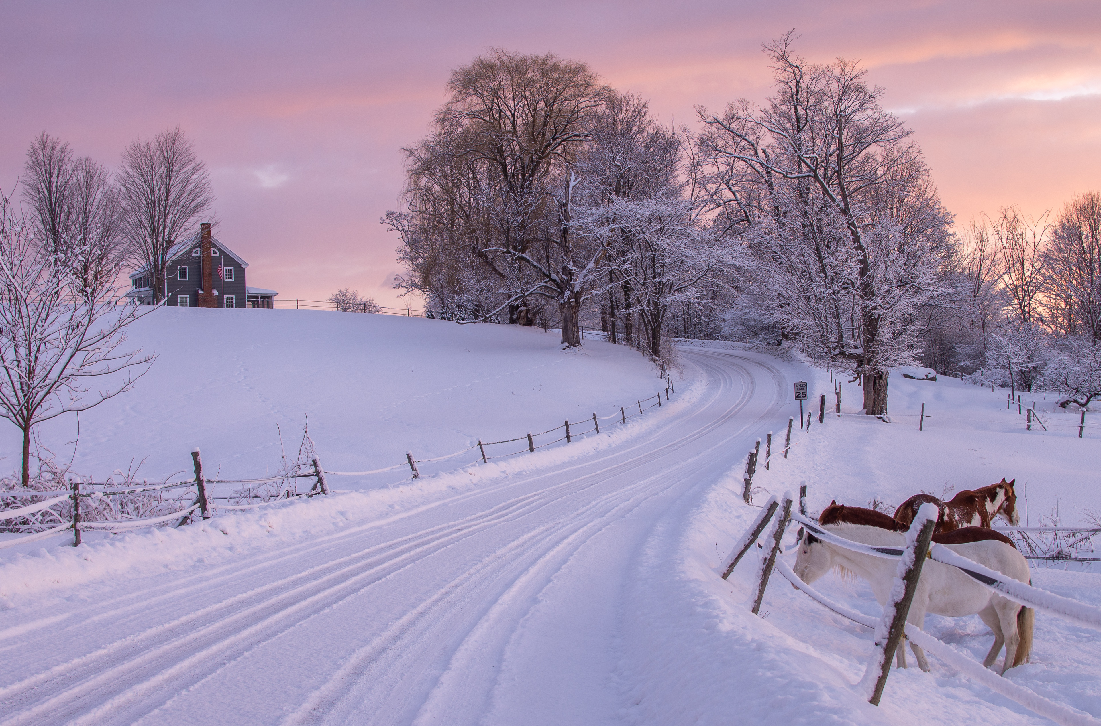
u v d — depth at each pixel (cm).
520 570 940
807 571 802
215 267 6356
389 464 2217
